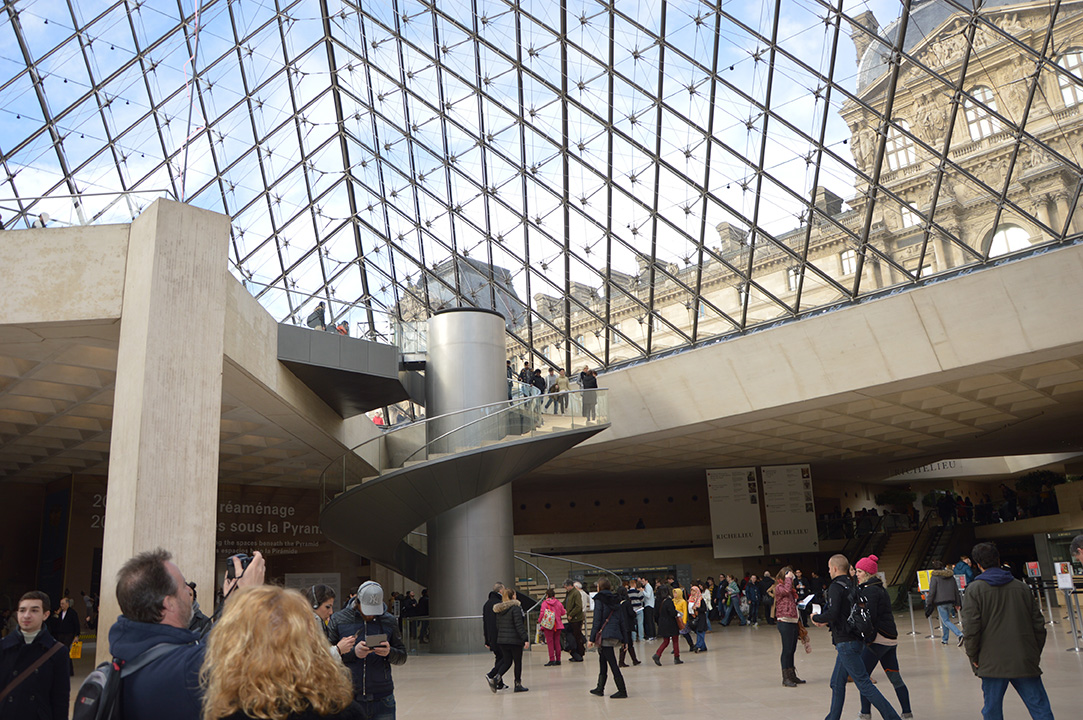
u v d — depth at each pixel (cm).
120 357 1205
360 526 2045
